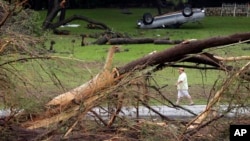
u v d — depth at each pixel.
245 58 11.56
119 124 10.95
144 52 42.25
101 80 11.28
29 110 11.18
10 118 11.10
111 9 97.75
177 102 16.48
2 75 11.27
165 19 68.56
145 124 10.70
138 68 11.19
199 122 11.20
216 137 10.84
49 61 12.12
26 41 11.55
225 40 11.76
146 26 68.25
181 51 11.66
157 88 12.00
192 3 90.62
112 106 11.15
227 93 10.66
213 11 88.56
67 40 47.47
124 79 11.01
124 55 39.88
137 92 11.02
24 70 11.66
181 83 16.73
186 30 66.81
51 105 11.31
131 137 10.71
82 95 11.18
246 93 10.71
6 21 11.41
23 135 10.82
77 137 10.53
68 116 10.99
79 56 38.06
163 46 46.78
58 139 10.37
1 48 11.01
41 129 11.20
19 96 11.20
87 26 65.94
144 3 100.38
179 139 10.46
